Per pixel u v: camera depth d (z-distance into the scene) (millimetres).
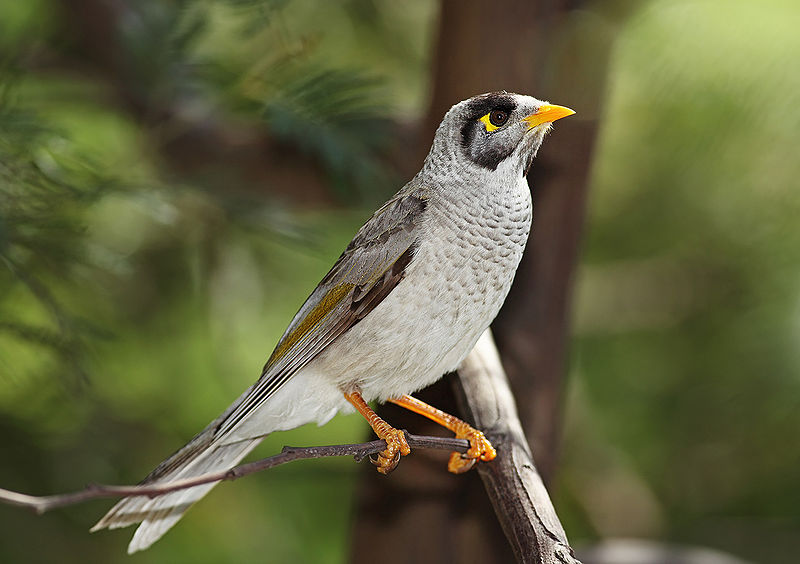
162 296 13180
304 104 8742
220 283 12078
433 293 7902
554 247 9992
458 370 8492
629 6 9773
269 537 12680
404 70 13953
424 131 10125
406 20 13836
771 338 11242
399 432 7938
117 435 11992
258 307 12406
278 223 9258
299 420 8438
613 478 14945
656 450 14070
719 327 13289
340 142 8883
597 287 15180
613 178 13430
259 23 8336
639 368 14234
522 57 9672
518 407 10078
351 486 13070
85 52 11641
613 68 9797
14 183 7871
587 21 9703
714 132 10297
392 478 10211
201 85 9102
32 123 7711
